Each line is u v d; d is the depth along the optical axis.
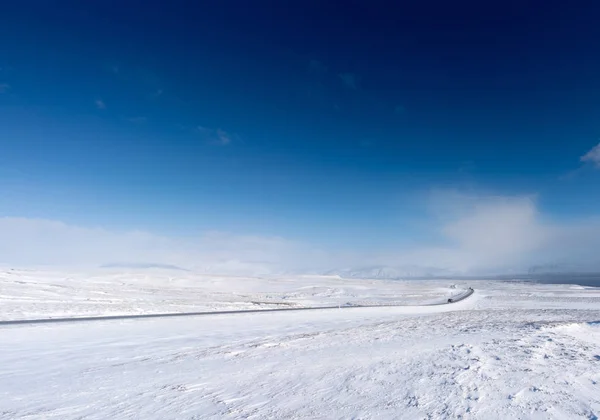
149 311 34.19
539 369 11.02
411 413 7.65
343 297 71.19
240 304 46.38
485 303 50.78
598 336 18.95
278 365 12.78
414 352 14.25
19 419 7.96
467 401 8.23
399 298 68.06
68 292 53.59
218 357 14.35
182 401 9.02
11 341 17.48
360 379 10.57
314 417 7.71
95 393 9.75
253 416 7.89
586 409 7.69
